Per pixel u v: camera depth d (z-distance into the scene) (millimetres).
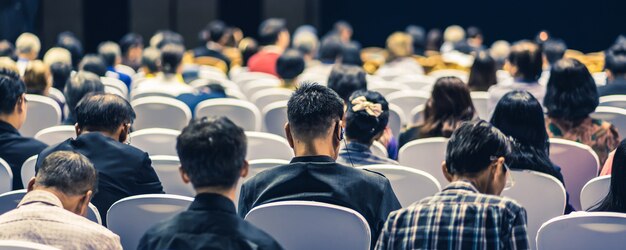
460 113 5695
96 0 18422
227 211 2949
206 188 2969
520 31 20062
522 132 4730
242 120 7270
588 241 3648
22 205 3322
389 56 12469
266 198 3799
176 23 16828
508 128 4758
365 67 13289
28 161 4793
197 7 16812
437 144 5379
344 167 3828
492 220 3094
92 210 3947
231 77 11953
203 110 7234
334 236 3619
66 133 5719
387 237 3240
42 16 16469
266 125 7453
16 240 3119
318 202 3607
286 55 8945
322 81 9398
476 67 7980
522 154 4668
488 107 7273
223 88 7949
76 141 4367
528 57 7133
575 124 5754
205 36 13188
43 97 6992
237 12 19250
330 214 3580
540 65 7164
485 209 3111
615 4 19516
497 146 3236
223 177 2949
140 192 4316
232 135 2971
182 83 8727
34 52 10258
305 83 3980
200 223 2902
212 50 12656
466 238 3094
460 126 3312
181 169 3018
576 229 3645
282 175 3820
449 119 5699
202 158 2930
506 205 3121
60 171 3398
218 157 2932
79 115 4512
